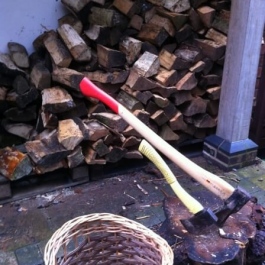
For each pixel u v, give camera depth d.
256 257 1.46
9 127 2.05
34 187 2.07
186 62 2.25
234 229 1.38
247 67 2.18
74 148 1.96
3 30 2.06
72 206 1.95
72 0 2.07
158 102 2.20
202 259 1.24
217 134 2.44
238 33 2.13
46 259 1.13
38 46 2.13
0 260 1.58
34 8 2.10
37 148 1.90
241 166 2.39
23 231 1.75
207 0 2.36
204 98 2.46
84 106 2.09
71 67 2.11
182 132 2.46
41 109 2.02
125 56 2.13
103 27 2.06
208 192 1.64
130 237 1.32
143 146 1.29
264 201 2.03
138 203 1.99
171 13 2.20
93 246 1.34
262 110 2.62
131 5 2.09
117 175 2.26
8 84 2.02
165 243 1.21
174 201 1.57
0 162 1.93
